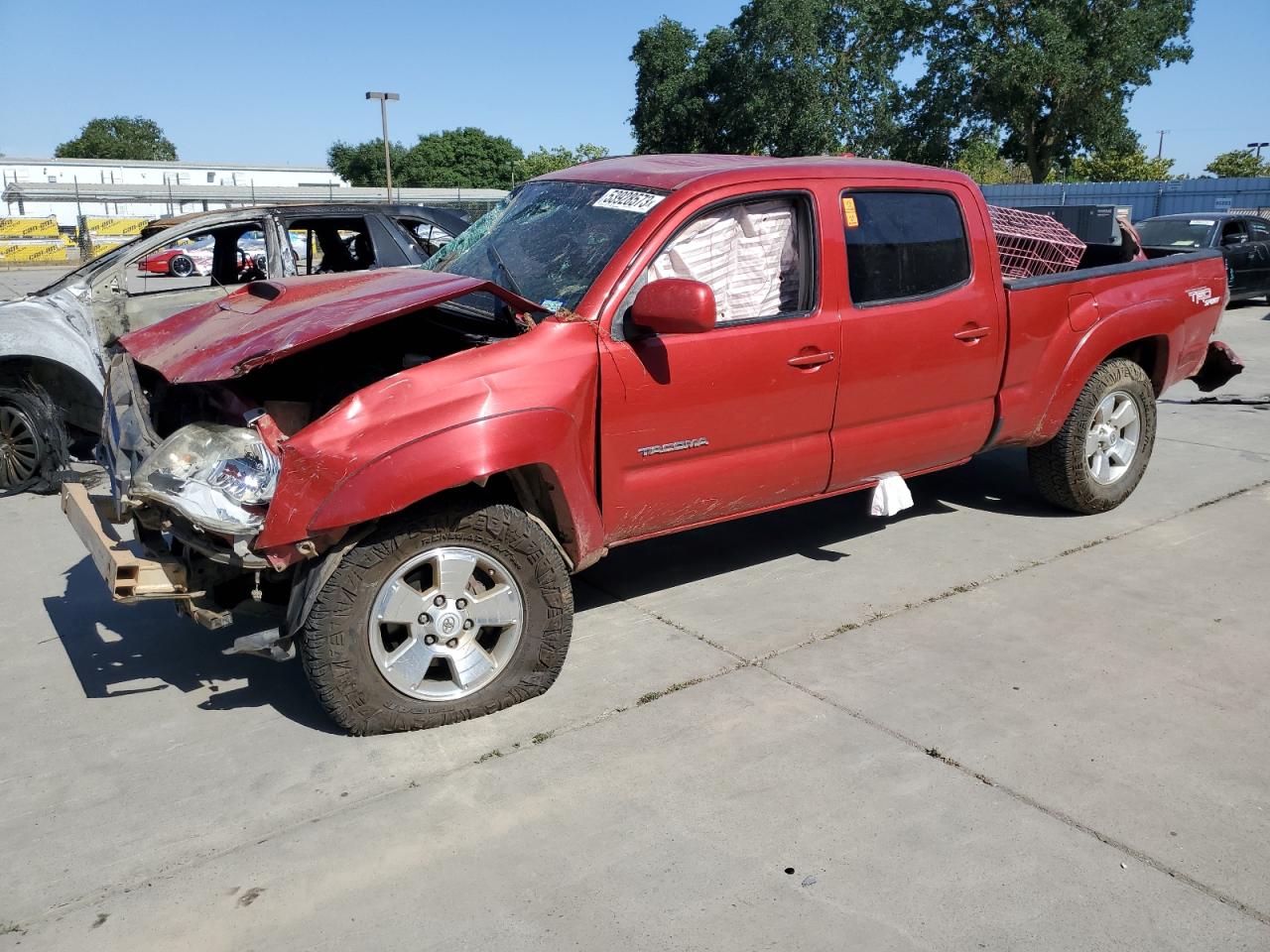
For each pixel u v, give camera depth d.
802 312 4.11
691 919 2.50
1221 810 2.92
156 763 3.23
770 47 38.59
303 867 2.71
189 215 7.14
